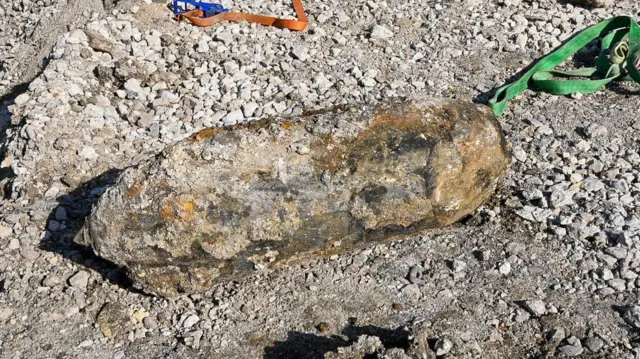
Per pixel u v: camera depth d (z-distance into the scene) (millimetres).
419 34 2975
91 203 2217
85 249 2057
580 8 3068
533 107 2564
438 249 2021
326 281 1944
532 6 3100
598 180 2221
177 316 1882
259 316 1873
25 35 3215
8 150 2422
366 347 1636
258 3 3127
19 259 2045
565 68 2773
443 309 1858
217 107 2594
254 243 1770
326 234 1814
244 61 2783
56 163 2338
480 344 1765
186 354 1797
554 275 1938
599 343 1745
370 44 2908
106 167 2352
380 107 1865
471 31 2965
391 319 1841
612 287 1893
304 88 2646
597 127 2408
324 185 1763
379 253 2016
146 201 1728
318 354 1756
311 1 3170
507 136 2428
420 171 1806
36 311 1914
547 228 2070
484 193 1957
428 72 2760
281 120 1834
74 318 1898
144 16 2973
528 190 2189
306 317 1863
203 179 1729
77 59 2711
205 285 1844
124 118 2574
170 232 1728
